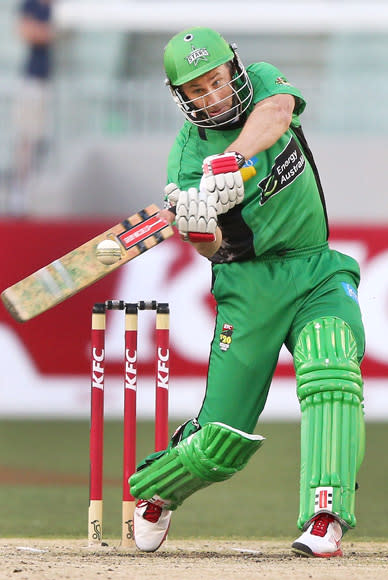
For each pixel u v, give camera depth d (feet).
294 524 67.51
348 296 45.01
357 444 42.75
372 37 180.45
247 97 43.86
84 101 154.51
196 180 45.55
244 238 44.65
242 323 44.96
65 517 71.05
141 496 46.55
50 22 162.20
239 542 57.26
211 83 42.91
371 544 56.24
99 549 49.85
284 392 125.80
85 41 179.83
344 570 38.29
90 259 43.42
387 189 154.81
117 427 122.72
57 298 43.24
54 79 172.04
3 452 107.86
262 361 45.16
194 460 43.60
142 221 43.91
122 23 173.78
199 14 175.32
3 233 130.52
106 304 49.55
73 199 153.79
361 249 125.39
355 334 44.14
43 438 117.50
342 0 184.34
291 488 86.02
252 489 85.46
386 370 124.57
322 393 42.60
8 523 67.92
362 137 155.63
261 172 44.24
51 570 38.70
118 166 154.40
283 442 111.45
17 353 130.21
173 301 125.59
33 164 153.69
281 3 183.42
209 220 40.27
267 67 44.91
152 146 154.10
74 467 98.78
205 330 125.59
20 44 184.14
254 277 44.96
